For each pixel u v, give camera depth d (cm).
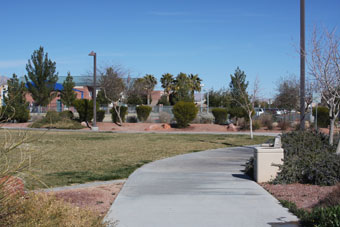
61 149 1778
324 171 917
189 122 3578
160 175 1084
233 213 695
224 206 743
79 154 1596
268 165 975
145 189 896
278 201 780
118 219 658
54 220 491
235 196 824
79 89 6731
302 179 954
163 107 4597
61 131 3158
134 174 1098
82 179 1018
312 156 1009
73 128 3497
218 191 873
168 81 7569
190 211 709
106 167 1239
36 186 886
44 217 490
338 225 568
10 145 523
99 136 2650
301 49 1332
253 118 3712
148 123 3928
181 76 7481
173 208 730
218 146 1980
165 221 649
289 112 3953
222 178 1035
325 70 1223
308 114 3531
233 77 3981
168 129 3519
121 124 3756
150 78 7312
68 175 1077
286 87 3825
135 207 737
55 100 6059
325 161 953
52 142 2119
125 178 1047
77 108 3791
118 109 4009
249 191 871
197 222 643
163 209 723
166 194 845
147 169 1194
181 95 5069
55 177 1042
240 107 3631
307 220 636
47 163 1319
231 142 2223
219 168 1217
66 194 829
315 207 684
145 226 622
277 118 3766
